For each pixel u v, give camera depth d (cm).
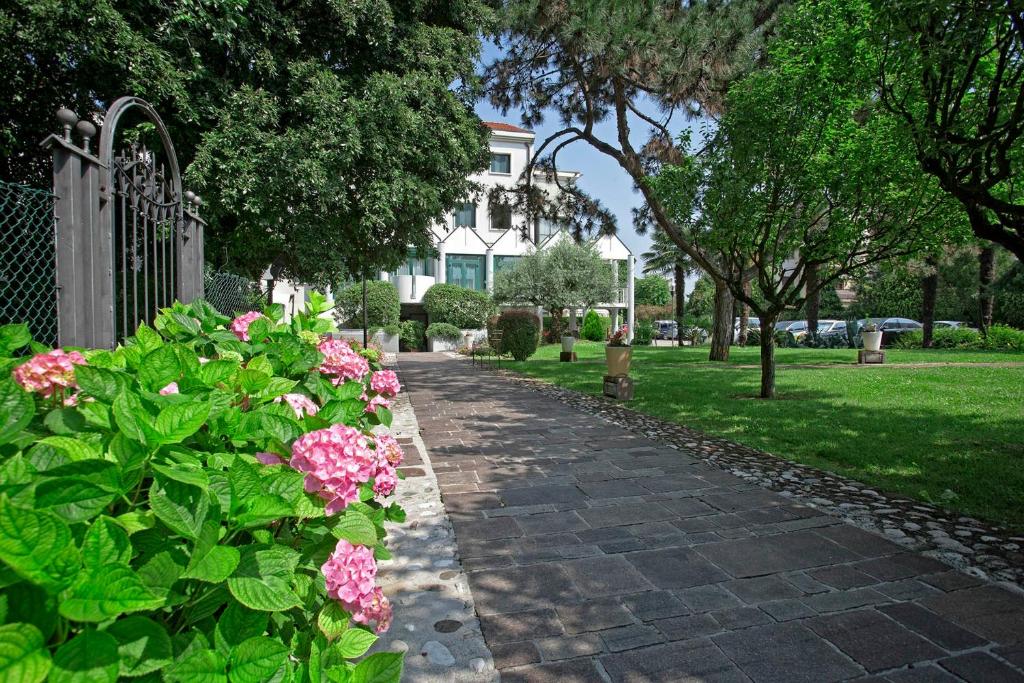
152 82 675
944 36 444
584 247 2912
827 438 631
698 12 1166
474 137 998
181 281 468
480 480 486
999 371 1235
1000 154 443
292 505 113
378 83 802
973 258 2339
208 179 735
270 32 805
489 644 237
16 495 82
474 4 1011
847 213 807
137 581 78
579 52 1205
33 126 720
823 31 731
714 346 1777
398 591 284
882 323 2734
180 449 116
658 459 559
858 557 323
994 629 246
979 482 459
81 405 135
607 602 273
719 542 347
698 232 903
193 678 85
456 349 2788
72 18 602
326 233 830
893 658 225
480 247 3175
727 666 221
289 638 123
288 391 199
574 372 1446
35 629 67
